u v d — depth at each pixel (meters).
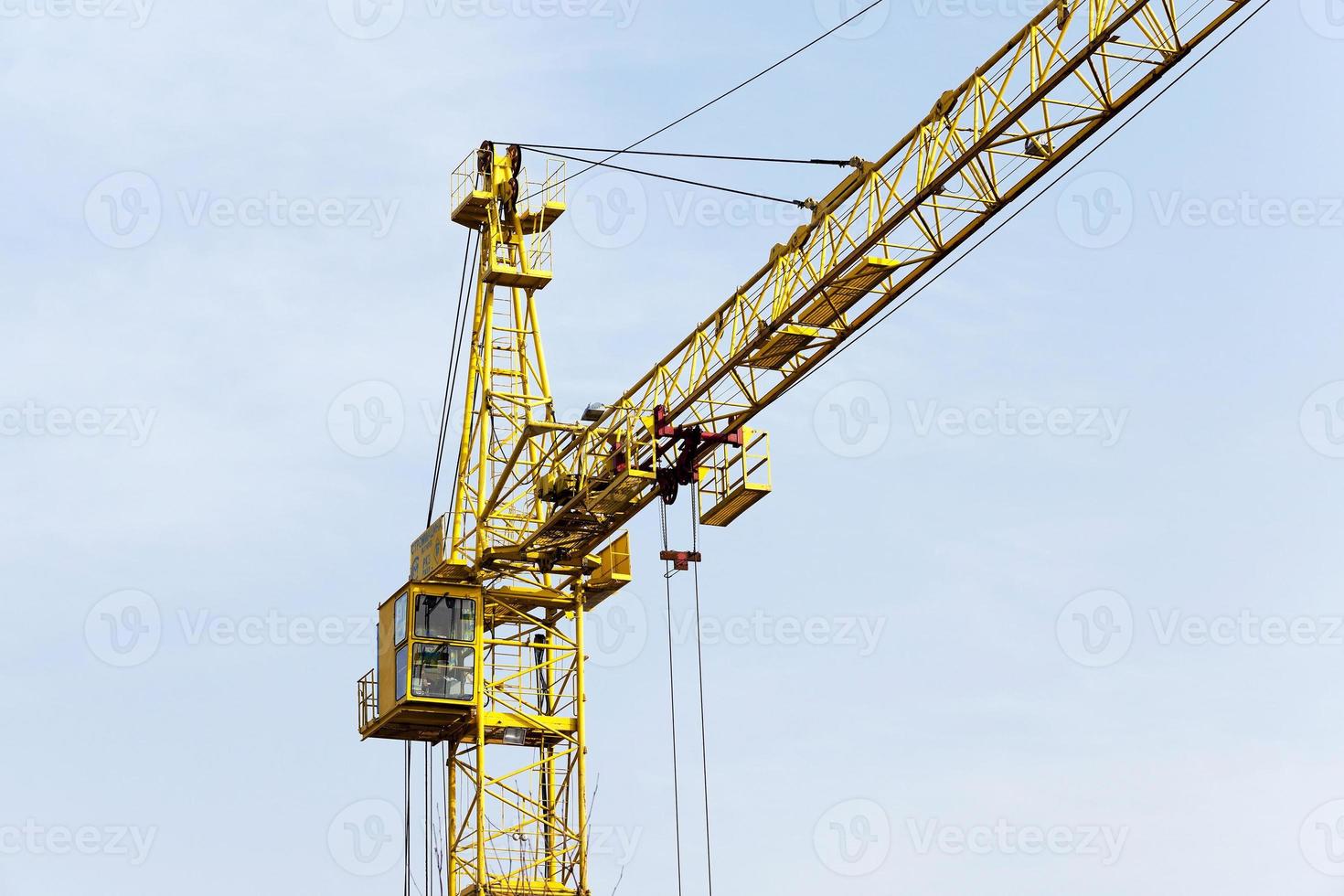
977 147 67.88
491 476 86.81
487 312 88.06
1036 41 67.12
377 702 87.06
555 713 86.81
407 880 86.62
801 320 73.50
